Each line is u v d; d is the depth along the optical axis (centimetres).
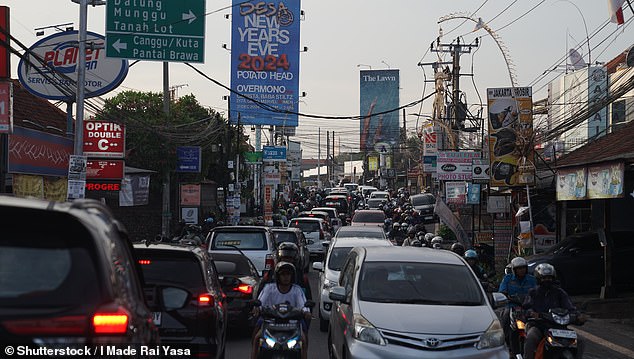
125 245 519
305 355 909
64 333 390
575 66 5184
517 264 1095
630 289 2191
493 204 2869
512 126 2505
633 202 2525
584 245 2178
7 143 1909
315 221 3462
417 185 8181
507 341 1110
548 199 2788
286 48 5425
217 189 4784
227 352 1272
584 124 4788
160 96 3991
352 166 16212
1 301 393
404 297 944
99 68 2409
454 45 4419
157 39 2159
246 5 5409
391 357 829
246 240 1831
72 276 406
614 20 1759
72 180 1791
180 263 959
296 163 11694
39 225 419
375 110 8969
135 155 3319
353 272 1027
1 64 1880
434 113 5353
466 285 973
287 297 927
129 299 448
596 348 1406
